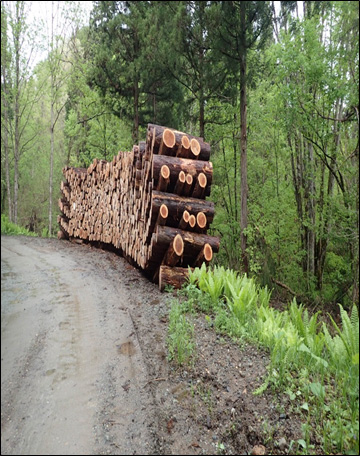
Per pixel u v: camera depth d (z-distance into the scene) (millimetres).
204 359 2645
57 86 14414
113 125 15398
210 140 10773
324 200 6543
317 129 5230
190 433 1944
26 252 7324
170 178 4629
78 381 2408
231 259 9469
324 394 2176
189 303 3705
